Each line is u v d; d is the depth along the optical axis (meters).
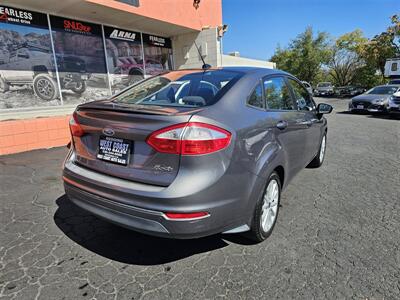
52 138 6.24
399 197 3.68
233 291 2.03
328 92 33.19
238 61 15.36
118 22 8.45
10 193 3.70
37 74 7.18
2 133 5.51
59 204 3.39
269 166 2.44
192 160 1.89
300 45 41.03
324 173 4.66
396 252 2.49
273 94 2.98
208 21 10.21
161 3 8.20
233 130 2.10
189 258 2.41
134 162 2.08
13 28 6.61
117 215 2.10
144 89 2.95
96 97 8.57
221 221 2.06
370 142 7.17
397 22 29.88
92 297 1.96
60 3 6.58
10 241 2.61
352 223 2.99
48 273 2.20
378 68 34.28
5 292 1.99
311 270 2.25
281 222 3.01
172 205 1.88
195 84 2.68
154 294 2.00
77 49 7.93
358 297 1.98
